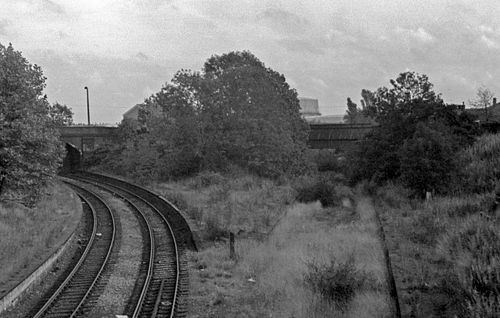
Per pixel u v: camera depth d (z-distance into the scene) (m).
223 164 45.06
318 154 56.44
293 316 12.53
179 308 13.56
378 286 13.68
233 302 14.20
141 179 44.88
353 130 63.97
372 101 37.84
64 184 43.19
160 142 46.84
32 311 13.29
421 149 26.44
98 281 16.23
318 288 13.74
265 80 48.19
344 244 19.05
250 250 19.42
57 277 16.92
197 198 33.78
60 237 21.14
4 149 24.84
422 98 35.41
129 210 31.28
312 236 21.08
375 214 24.80
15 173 25.27
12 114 25.55
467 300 10.67
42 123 27.00
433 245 16.88
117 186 42.88
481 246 13.95
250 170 45.66
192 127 44.91
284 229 23.23
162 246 21.62
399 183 31.97
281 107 48.25
